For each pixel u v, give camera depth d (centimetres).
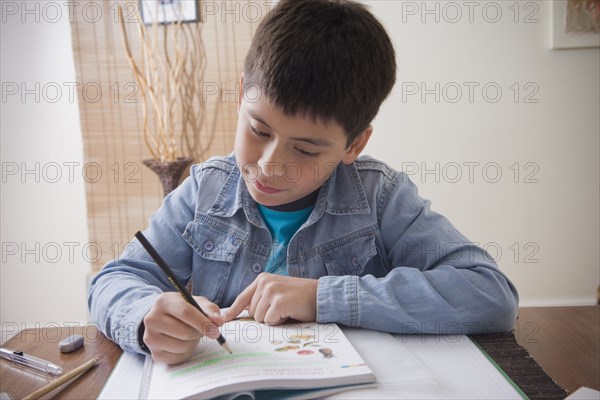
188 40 223
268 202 86
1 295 229
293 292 76
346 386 60
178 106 226
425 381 61
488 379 62
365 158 103
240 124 83
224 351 67
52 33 219
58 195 228
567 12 213
